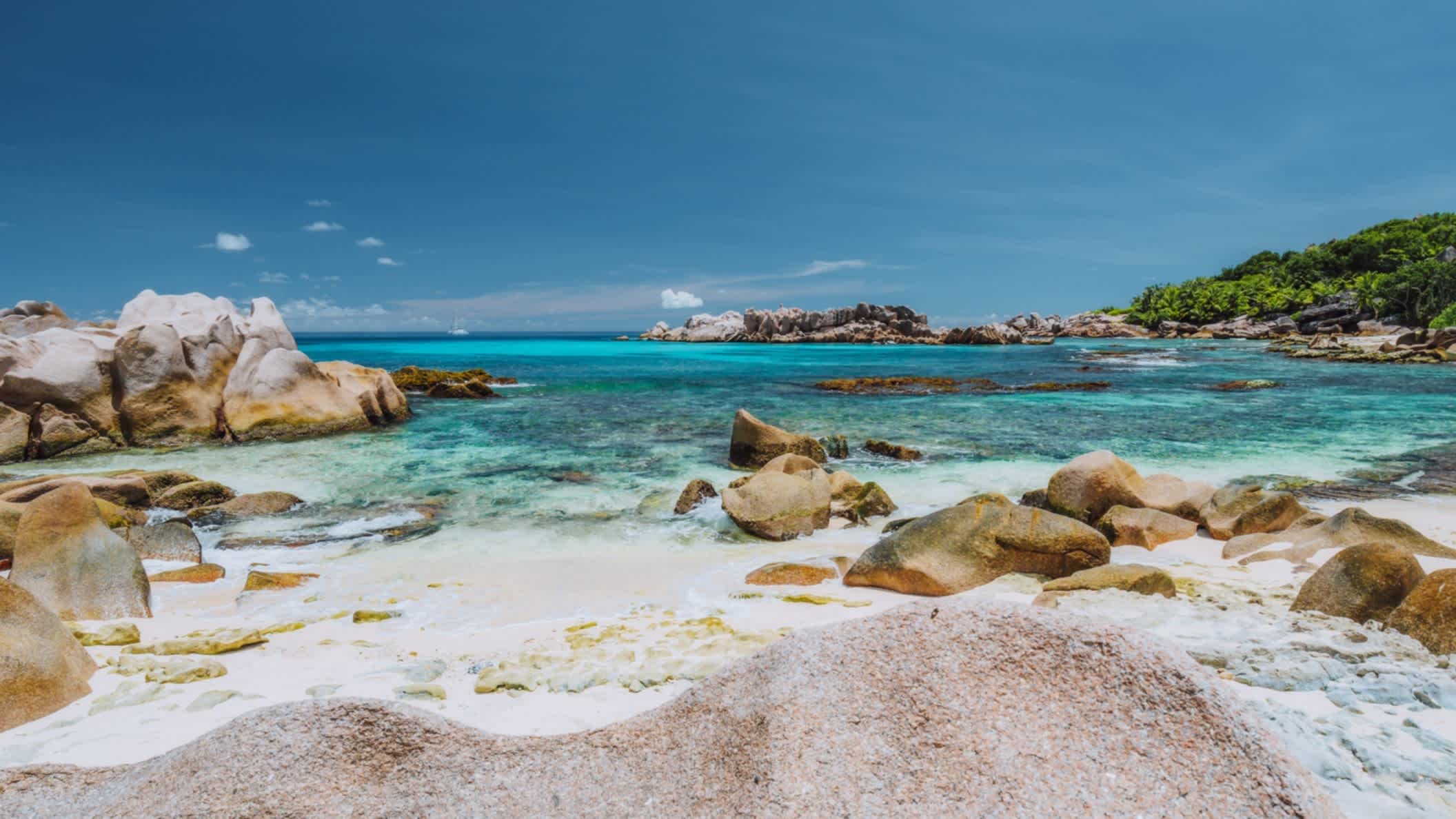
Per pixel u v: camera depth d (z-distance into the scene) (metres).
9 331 21.80
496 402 26.39
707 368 46.16
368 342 142.38
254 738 2.68
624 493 12.59
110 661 5.63
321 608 7.39
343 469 14.50
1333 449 16.09
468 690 4.96
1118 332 108.19
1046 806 2.19
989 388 31.31
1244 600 6.42
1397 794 3.14
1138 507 10.07
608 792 2.54
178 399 17.33
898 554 7.79
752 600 7.49
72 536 7.44
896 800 2.26
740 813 2.30
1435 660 4.71
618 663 5.43
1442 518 9.98
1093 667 2.50
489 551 9.48
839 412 23.25
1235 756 2.21
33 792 2.66
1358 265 113.31
